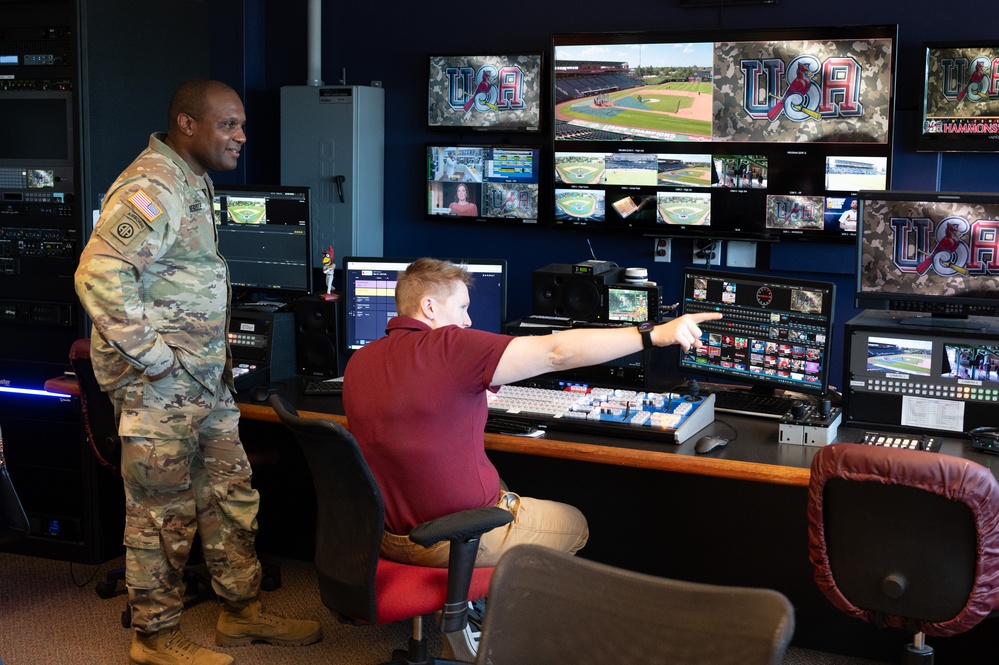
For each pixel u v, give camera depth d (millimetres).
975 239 2852
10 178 3709
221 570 3070
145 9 3822
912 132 4105
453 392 2328
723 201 4266
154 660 2926
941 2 3990
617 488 3258
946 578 2211
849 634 3062
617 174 4410
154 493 2842
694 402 3037
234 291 4023
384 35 4832
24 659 3039
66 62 3594
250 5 4930
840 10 4109
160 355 2684
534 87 4523
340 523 2342
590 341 2217
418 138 4828
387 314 3609
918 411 2928
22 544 3844
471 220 4727
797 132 4094
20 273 3744
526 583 1526
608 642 1464
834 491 2285
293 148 4750
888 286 2994
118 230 2627
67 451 3777
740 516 3123
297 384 3578
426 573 2395
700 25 4309
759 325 3158
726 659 1355
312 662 3051
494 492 2467
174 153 2801
